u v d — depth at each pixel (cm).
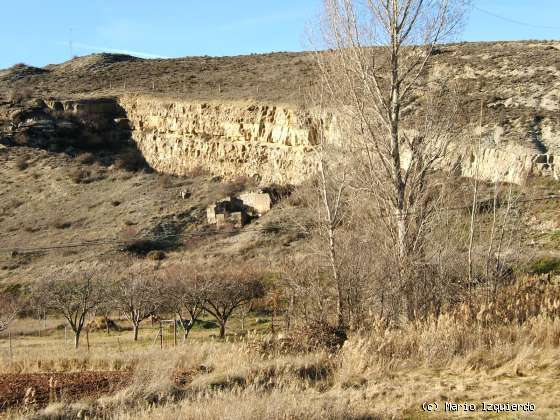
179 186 5672
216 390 1186
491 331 1431
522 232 2541
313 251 2289
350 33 1981
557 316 1496
